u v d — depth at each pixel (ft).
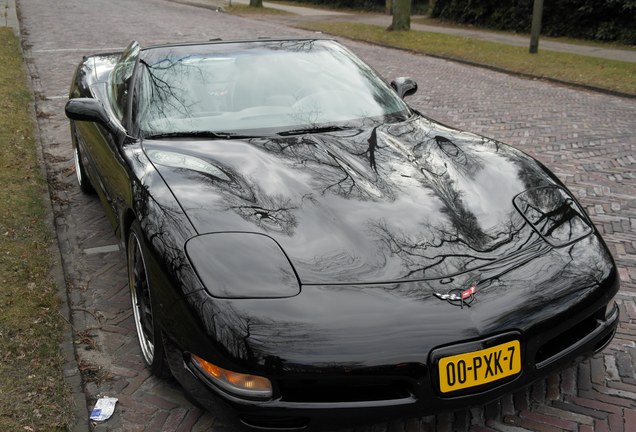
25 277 12.41
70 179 18.86
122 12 75.92
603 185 18.72
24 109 26.71
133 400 9.11
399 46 54.70
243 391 7.20
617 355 10.09
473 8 76.59
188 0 101.30
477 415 8.75
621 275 12.94
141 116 11.29
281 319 7.16
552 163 21.02
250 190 8.98
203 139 10.69
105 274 13.01
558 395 9.11
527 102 32.35
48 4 81.15
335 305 7.29
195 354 7.45
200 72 12.30
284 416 7.20
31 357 9.85
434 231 8.34
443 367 7.21
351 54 14.01
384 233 8.20
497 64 45.32
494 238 8.45
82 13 72.38
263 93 11.95
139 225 8.71
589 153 22.26
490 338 7.36
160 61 12.54
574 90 36.91
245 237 8.03
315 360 7.02
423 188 9.25
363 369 7.04
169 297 7.77
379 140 10.82
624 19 61.67
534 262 8.17
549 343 8.15
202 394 7.61
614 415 8.65
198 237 8.02
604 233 15.17
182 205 8.58
